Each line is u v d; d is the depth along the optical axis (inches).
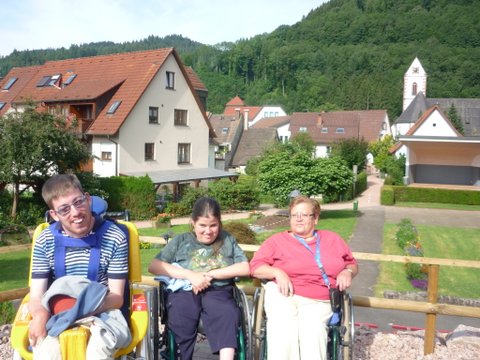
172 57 1263.5
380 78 4827.8
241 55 6063.0
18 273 538.3
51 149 834.8
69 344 113.3
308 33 6717.5
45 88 1315.2
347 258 156.6
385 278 512.4
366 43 6230.3
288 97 5241.1
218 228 151.6
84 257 127.7
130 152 1171.9
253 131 2407.7
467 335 206.4
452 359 181.0
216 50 6948.8
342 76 5093.5
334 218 1020.5
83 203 125.2
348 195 1382.9
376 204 1312.7
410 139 1483.8
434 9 6215.6
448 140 1449.3
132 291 140.6
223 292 146.3
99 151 1165.1
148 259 584.7
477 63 4731.8
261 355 140.9
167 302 146.5
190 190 1153.4
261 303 146.6
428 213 1136.2
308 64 5743.1
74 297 120.8
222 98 5634.8
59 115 879.1
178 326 142.0
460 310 179.3
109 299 123.5
